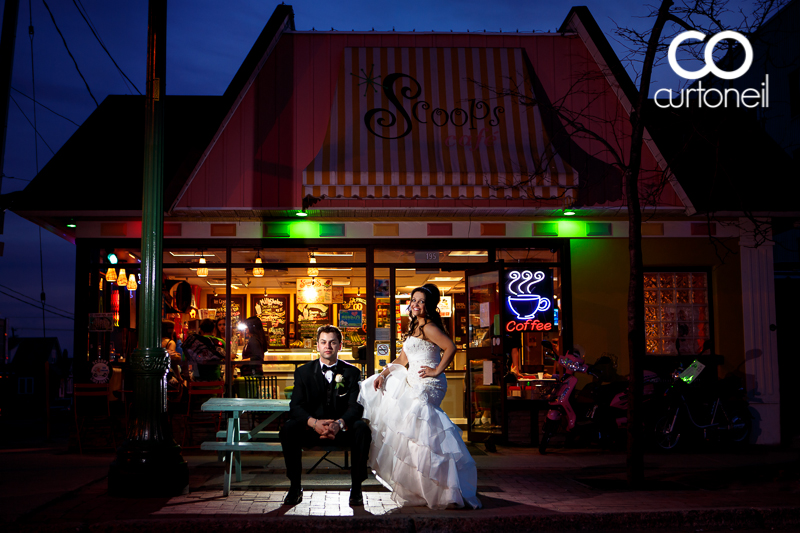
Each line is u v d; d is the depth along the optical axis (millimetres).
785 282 12484
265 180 9586
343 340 11367
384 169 9062
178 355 9969
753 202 9711
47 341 43406
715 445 9883
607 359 10344
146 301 6418
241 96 9719
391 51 10070
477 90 9898
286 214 9945
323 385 6211
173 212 9625
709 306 10656
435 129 9609
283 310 11320
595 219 10531
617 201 9797
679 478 7309
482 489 6691
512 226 10461
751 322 10492
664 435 9578
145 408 6277
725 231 10594
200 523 5176
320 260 10516
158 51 6672
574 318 10375
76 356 9828
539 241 10531
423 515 5422
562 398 9367
